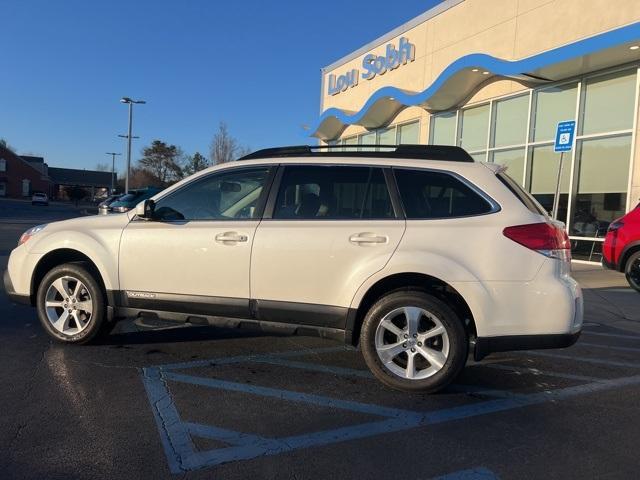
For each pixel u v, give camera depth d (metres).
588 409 4.25
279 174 4.87
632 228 9.41
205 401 4.21
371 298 4.61
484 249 4.25
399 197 4.55
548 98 13.66
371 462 3.32
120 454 3.35
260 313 4.71
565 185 13.17
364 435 3.69
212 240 4.80
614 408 4.28
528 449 3.54
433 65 17.08
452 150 4.74
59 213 40.50
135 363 5.05
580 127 12.83
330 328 4.57
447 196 4.49
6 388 4.35
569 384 4.83
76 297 5.34
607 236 9.88
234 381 4.66
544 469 3.28
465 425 3.89
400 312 4.39
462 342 4.30
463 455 3.44
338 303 4.52
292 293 4.62
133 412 3.96
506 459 3.40
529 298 4.19
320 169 4.80
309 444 3.54
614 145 12.06
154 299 5.01
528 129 14.11
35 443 3.46
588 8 12.11
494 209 4.35
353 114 19.73
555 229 4.36
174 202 5.12
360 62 21.45
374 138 21.16
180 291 4.93
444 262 4.26
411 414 4.06
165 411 3.99
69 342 5.41
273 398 4.31
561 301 4.18
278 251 4.62
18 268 5.48
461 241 4.30
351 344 4.54
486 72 14.29
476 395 4.50
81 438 3.54
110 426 3.73
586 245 12.62
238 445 3.50
